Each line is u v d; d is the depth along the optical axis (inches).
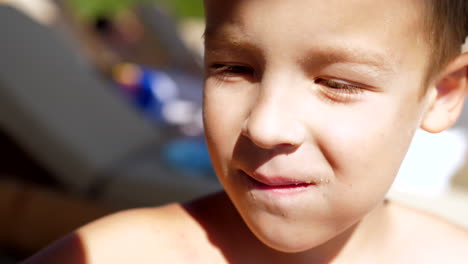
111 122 41.1
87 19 73.5
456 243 19.4
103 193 33.8
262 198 14.9
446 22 16.0
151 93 55.4
